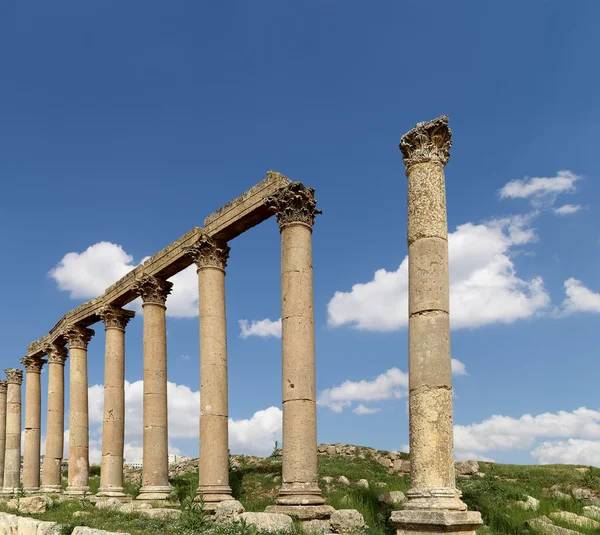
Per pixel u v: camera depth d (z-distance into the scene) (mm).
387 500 23828
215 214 28594
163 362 32094
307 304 23516
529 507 23281
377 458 40281
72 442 38781
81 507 29578
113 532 19188
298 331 23047
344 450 42750
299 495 21328
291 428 22203
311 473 21859
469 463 33156
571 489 28219
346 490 29984
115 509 28203
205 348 27234
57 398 42875
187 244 29859
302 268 23766
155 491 29719
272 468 37375
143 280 32469
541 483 29234
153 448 30359
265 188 25922
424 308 16828
